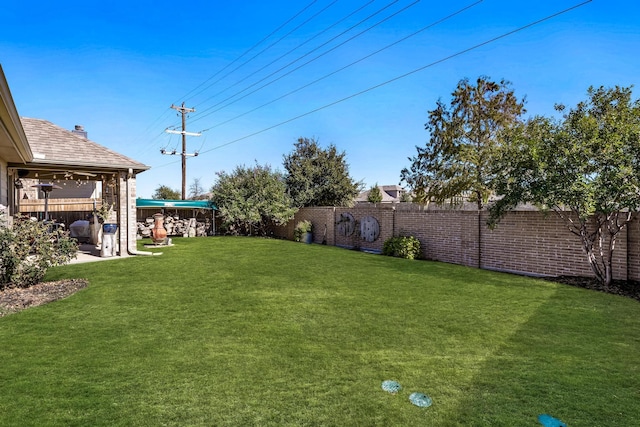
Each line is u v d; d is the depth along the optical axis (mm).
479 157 13258
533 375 3656
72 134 13156
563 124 7660
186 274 9016
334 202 23859
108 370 3732
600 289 7438
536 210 9477
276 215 20344
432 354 4184
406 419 2914
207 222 22734
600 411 3018
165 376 3609
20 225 7984
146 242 17375
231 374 3658
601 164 7027
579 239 8594
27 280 7746
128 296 6820
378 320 5402
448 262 11906
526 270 9703
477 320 5402
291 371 3734
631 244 7785
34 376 3588
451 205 14641
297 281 8188
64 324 5195
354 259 11727
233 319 5449
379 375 3656
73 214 18109
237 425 2822
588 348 4352
